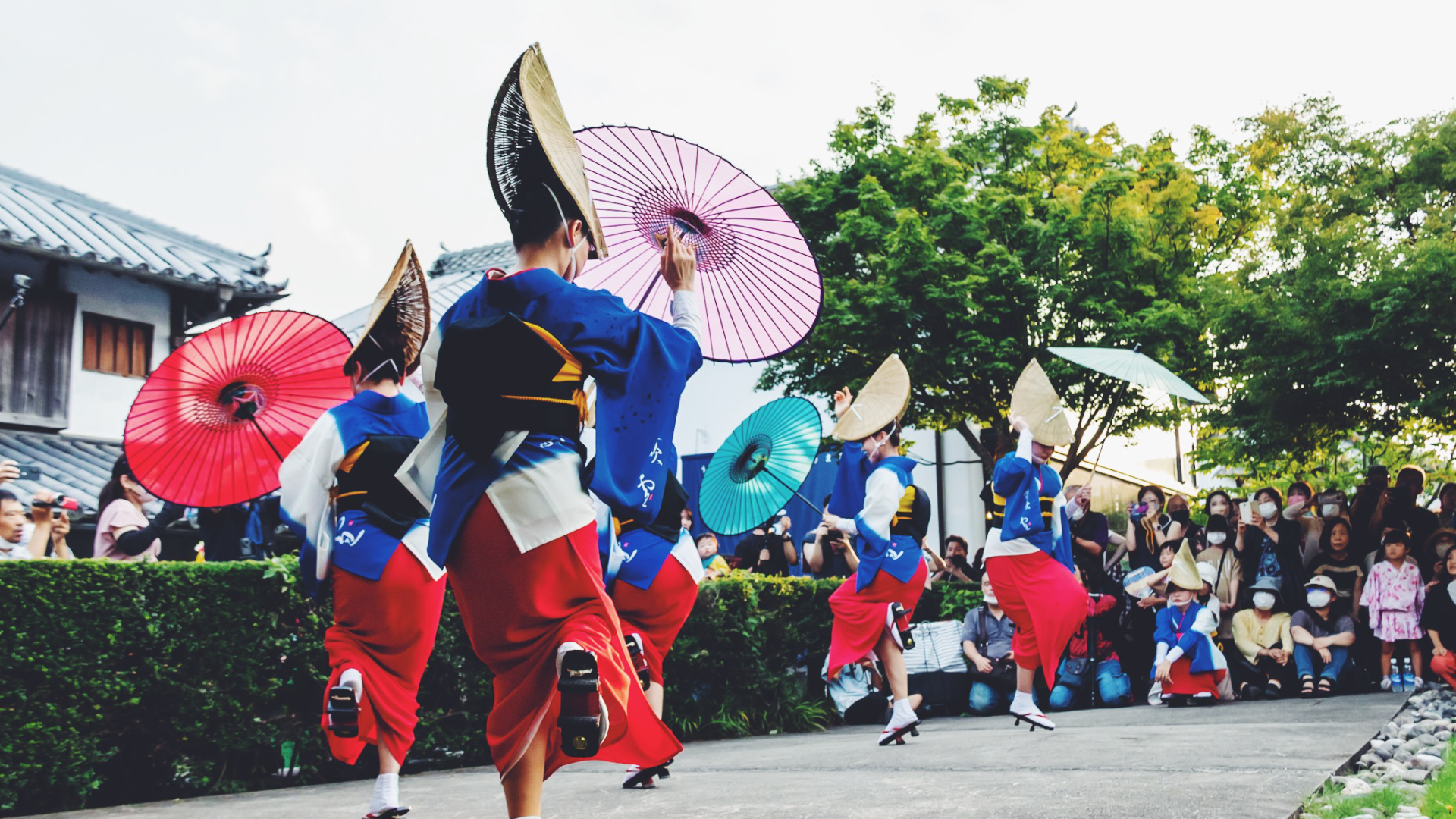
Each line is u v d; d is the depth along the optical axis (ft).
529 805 7.18
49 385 43.83
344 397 18.31
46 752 14.99
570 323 7.82
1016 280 45.06
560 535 7.34
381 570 12.80
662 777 14.93
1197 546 29.73
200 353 17.08
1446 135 37.83
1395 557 25.95
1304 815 9.83
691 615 23.71
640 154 11.03
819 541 26.35
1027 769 13.61
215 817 13.82
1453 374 34.81
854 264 48.19
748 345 11.70
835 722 27.12
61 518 20.20
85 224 46.47
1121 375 29.89
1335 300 36.01
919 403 48.80
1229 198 47.47
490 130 8.41
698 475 62.90
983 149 50.49
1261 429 38.88
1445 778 11.68
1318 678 26.58
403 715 12.94
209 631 16.67
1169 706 26.14
